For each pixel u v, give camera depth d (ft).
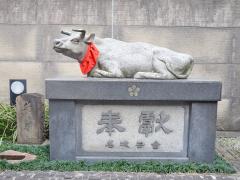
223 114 23.17
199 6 22.52
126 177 13.66
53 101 14.83
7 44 22.54
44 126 19.58
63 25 22.49
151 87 14.64
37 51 22.66
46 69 22.79
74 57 15.51
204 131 15.06
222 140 20.38
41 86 22.86
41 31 22.52
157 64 15.16
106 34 22.59
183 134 15.25
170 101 14.96
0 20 22.35
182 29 22.63
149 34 22.65
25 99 18.49
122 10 22.47
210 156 15.19
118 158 15.23
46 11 22.38
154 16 22.53
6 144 17.98
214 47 22.79
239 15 22.58
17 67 22.72
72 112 14.90
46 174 13.89
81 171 14.26
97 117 15.11
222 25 22.62
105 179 13.46
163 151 15.31
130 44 15.83
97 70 15.39
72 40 15.06
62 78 15.25
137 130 15.19
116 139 15.23
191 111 14.99
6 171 14.21
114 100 14.87
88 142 15.23
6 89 22.77
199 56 22.81
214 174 14.25
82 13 22.43
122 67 15.20
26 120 18.54
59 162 14.75
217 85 14.71
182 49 22.76
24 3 22.31
